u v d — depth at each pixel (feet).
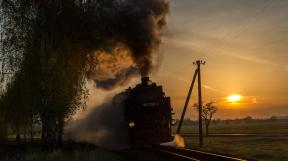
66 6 79.41
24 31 77.61
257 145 122.52
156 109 91.40
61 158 61.93
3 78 80.12
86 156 61.93
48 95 77.66
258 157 74.38
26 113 86.74
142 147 89.04
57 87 77.41
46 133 77.87
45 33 78.64
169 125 92.63
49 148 76.95
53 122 78.13
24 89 78.48
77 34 81.10
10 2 77.56
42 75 77.61
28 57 77.77
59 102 77.51
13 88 83.41
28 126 124.88
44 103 77.66
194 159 59.67
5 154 80.69
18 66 78.54
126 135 92.07
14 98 84.94
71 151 73.72
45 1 78.28
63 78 77.56
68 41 79.97
